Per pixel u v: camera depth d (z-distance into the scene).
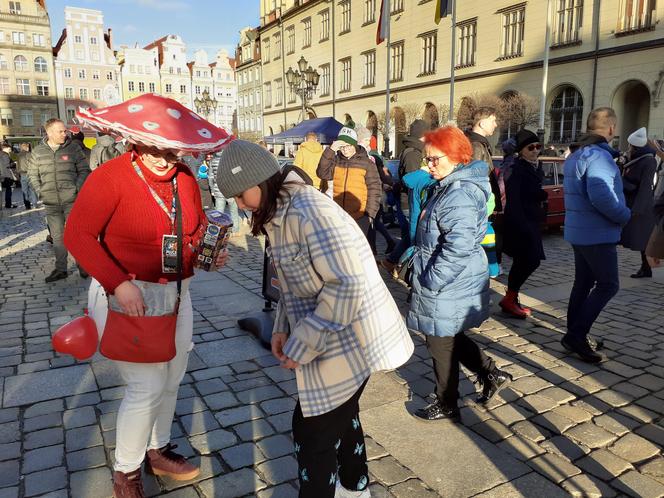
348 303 1.71
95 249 2.02
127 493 2.27
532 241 4.79
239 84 60.94
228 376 3.71
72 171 6.27
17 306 5.40
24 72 59.34
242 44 59.06
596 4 21.16
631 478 2.57
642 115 22.22
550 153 14.93
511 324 4.86
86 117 1.96
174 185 2.19
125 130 1.94
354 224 1.95
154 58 73.81
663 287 6.19
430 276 2.80
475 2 26.42
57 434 2.94
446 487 2.50
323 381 1.80
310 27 42.38
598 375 3.75
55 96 61.25
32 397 3.37
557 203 9.89
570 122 23.02
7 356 4.04
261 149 1.78
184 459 2.58
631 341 4.41
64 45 63.69
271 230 1.81
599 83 21.38
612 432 2.99
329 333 1.74
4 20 57.34
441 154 2.83
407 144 7.26
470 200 2.74
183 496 2.43
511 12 24.69
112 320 2.12
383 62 33.88
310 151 7.10
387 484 2.52
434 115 29.42
